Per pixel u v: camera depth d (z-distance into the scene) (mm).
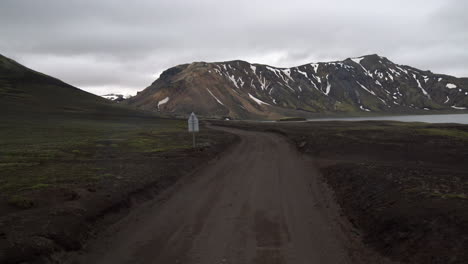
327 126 68812
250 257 7344
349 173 15602
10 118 69875
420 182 11891
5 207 10258
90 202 10875
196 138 43219
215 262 7125
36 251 7039
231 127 83250
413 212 8477
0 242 7227
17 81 151875
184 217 10508
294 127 68625
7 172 17359
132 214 10953
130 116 114875
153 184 14703
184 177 17734
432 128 51812
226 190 14305
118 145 33031
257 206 11609
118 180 14719
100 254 7723
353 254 7477
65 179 15070
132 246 8148
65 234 8172
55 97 139125
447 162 20188
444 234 6984
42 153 25891
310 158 24281
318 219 10055
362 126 63094
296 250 7723
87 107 128000
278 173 18391
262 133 57469
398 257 6996
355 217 10008
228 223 9781
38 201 10961
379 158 22547
